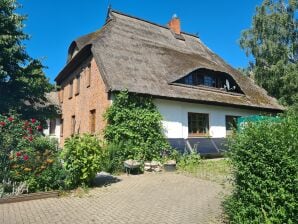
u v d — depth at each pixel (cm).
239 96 1942
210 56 2417
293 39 2405
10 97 1516
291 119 487
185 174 1130
